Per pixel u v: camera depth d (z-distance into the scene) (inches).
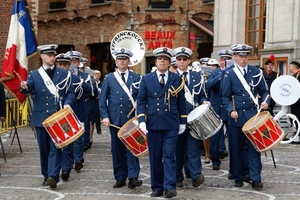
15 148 634.2
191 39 1128.8
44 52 420.2
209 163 536.1
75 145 490.9
